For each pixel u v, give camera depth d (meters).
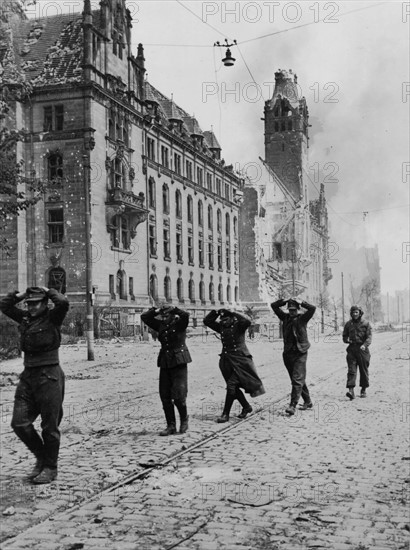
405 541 5.25
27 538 5.25
